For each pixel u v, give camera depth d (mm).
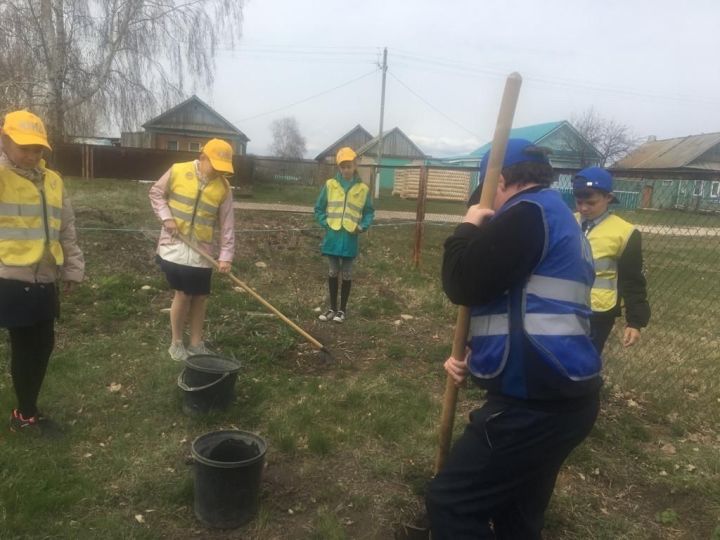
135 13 18844
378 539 2787
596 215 3658
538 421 1922
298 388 4262
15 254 3066
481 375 2035
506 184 2109
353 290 7297
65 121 18016
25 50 16703
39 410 3684
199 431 3594
